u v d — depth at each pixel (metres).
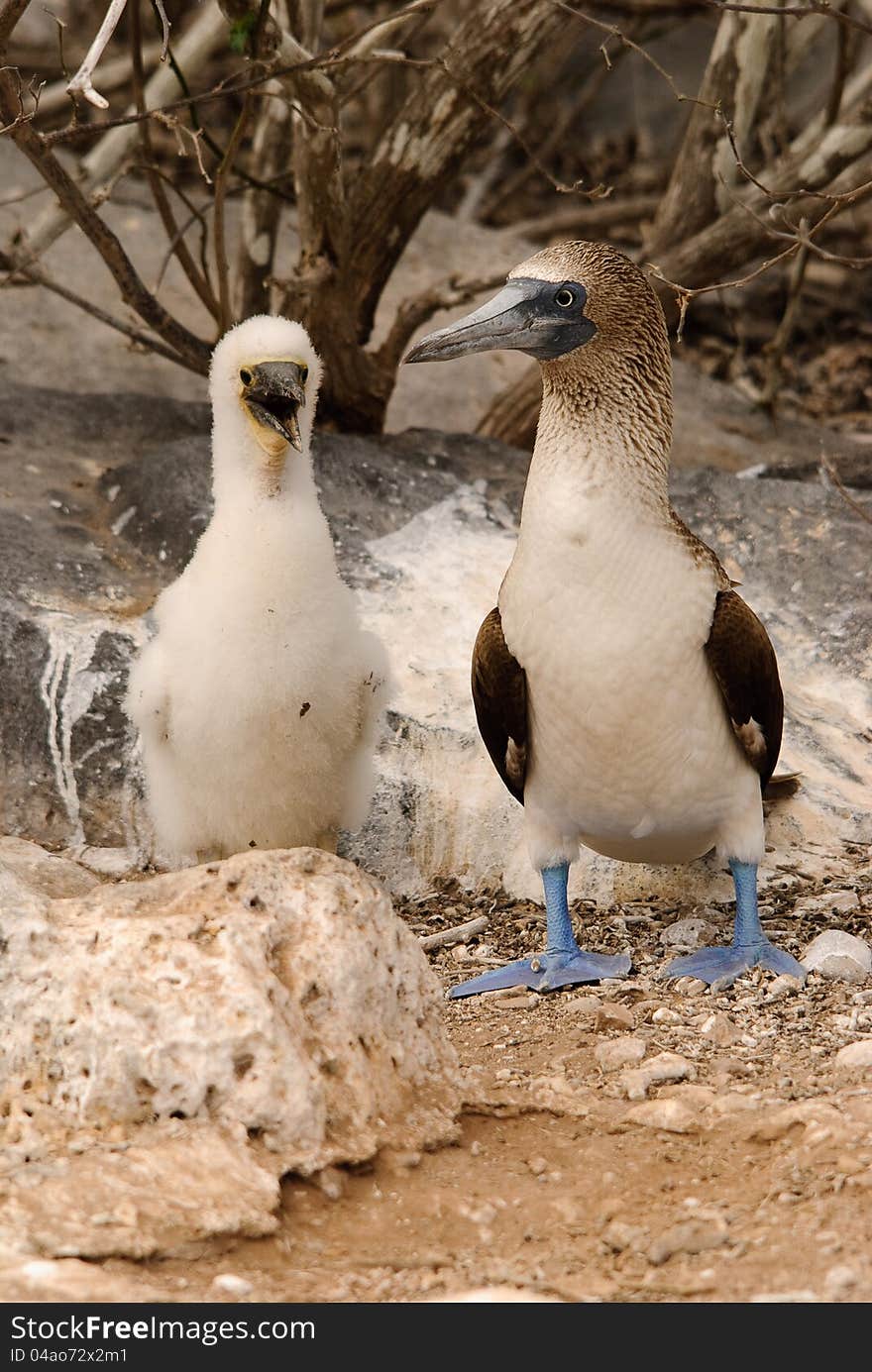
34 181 22.28
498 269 22.91
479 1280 7.14
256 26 13.92
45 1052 7.72
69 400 17.27
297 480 10.56
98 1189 7.20
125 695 12.93
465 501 15.62
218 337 16.56
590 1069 9.43
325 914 8.16
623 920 12.15
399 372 20.75
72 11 29.25
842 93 19.06
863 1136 8.12
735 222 18.14
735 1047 9.69
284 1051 7.68
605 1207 7.75
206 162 23.81
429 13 16.45
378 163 16.69
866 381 23.48
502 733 11.32
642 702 10.37
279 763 10.55
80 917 8.00
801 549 15.13
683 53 31.38
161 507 14.90
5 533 14.40
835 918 11.74
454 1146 8.34
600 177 29.19
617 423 10.34
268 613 10.12
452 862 12.86
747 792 11.00
